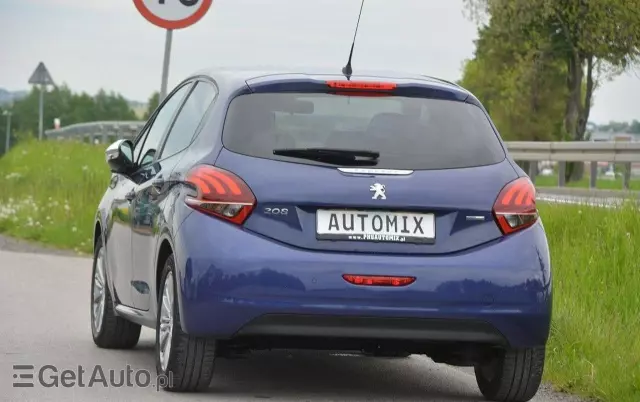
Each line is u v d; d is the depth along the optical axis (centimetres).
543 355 1991
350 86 1984
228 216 1884
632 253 3081
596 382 2156
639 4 12781
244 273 1853
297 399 1984
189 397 1952
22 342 2525
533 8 13788
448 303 1878
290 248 1870
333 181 1897
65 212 5497
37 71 10281
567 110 15312
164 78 3609
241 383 2123
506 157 1981
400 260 1878
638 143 6438
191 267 1875
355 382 2205
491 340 1912
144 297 2177
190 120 2134
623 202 3712
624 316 2678
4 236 5362
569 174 12281
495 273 1891
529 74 16000
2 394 1942
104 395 1952
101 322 2475
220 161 1917
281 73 2034
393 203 1895
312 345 1969
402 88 1998
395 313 1869
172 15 3562
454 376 2328
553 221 3712
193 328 1881
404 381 2244
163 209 2028
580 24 13325
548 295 1912
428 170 1928
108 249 2458
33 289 3456
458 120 1991
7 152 9438
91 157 8319
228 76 2069
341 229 1886
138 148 2442
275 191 1886
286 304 1855
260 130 1942
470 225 1914
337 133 1939
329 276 1858
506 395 2034
